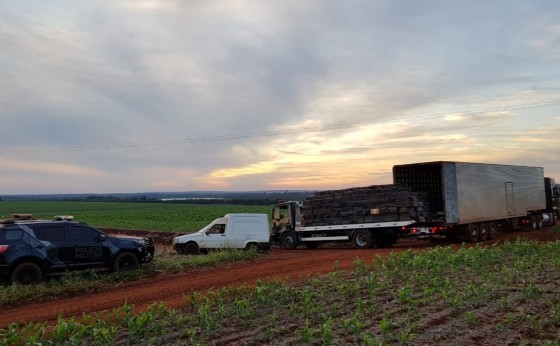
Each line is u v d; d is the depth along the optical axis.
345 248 28.38
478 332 8.24
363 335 8.12
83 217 72.56
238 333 8.70
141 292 14.06
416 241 30.28
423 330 8.41
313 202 28.47
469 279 13.02
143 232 42.22
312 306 10.20
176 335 8.58
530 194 33.06
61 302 13.02
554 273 13.45
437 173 26.23
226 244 24.34
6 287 13.89
